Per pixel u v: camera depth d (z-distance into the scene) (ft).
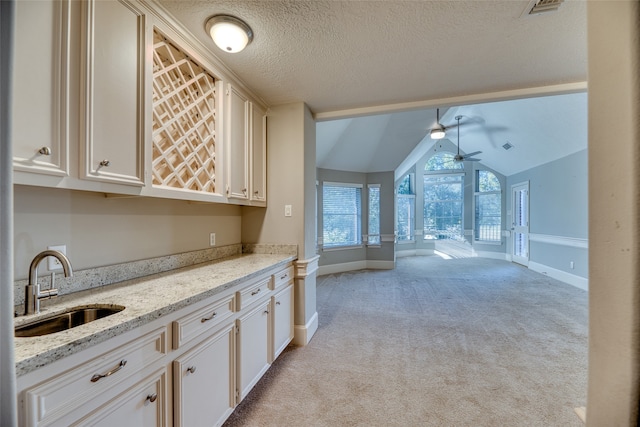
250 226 9.23
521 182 22.36
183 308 4.08
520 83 7.86
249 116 7.90
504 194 25.30
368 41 5.96
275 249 9.01
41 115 3.20
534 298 13.42
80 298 4.05
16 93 2.98
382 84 7.84
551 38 5.91
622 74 1.27
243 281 5.66
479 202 27.66
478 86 8.02
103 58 3.92
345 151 18.34
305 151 9.07
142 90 4.55
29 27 3.10
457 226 29.14
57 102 3.36
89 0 3.72
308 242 9.39
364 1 4.85
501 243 25.61
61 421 2.57
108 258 4.96
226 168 6.80
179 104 5.66
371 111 9.41
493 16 5.24
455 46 6.16
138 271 5.43
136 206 5.53
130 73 4.35
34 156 3.14
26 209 3.84
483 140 21.75
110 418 3.03
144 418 3.46
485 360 7.68
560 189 17.20
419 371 7.17
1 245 1.92
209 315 4.65
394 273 19.45
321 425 5.36
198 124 6.03
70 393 2.66
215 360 4.79
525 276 18.26
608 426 1.33
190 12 5.07
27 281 3.79
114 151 4.07
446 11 5.11
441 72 7.23
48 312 3.53
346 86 7.92
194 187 6.00
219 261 7.39
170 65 5.47
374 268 21.29
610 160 1.33
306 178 9.16
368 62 6.75
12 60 1.97
